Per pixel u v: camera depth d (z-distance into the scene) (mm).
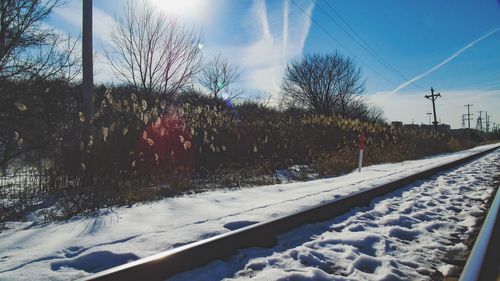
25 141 12336
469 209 6918
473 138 94125
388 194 8250
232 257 4086
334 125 19453
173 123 11469
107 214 6051
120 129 10297
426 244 4707
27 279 3154
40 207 7258
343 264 3920
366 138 20609
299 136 16984
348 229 5250
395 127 26438
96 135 9297
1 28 12656
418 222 5840
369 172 13383
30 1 13039
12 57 13008
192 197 7676
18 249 4207
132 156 10117
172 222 5266
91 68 10367
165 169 10117
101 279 2885
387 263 3920
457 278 3658
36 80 13336
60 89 14047
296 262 3914
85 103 10234
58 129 11484
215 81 31031
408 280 3551
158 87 18594
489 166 16656
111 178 8453
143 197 7594
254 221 5234
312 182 10367
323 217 5723
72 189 8047
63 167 8742
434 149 33281
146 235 4508
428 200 7648
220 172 11656
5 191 8078
